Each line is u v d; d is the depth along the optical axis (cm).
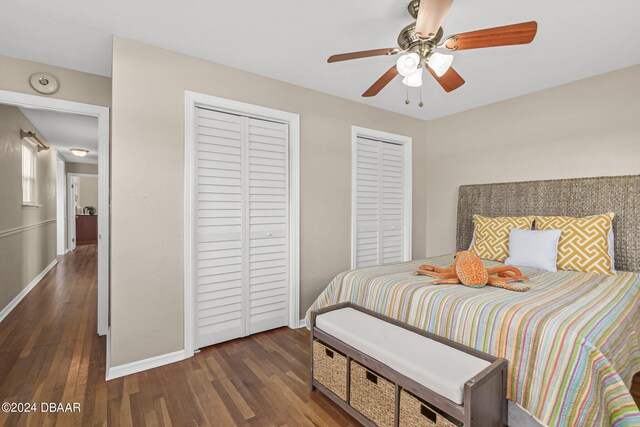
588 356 120
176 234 229
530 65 250
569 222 255
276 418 167
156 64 222
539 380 130
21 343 257
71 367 219
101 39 213
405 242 388
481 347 148
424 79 278
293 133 291
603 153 265
